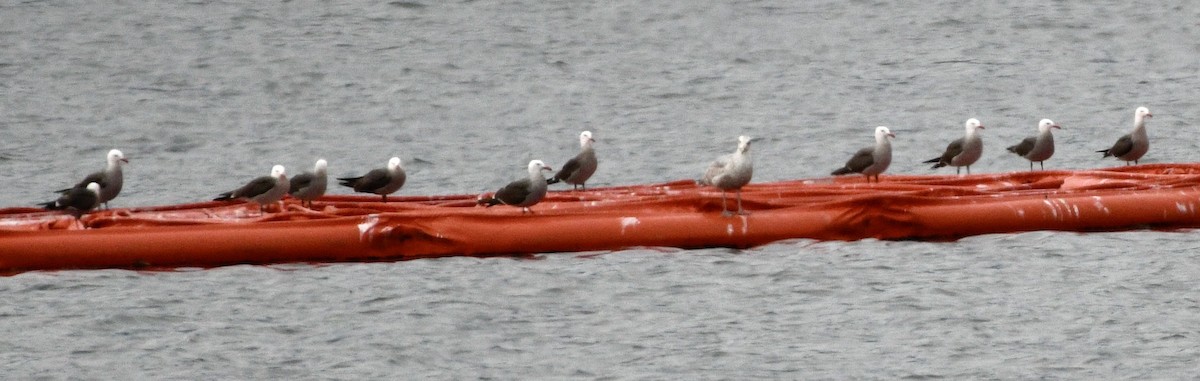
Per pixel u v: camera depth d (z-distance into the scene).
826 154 61.31
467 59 83.62
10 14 93.62
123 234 33.00
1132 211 35.56
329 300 31.67
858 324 30.36
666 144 63.81
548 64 82.56
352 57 84.12
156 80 79.81
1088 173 38.19
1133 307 31.11
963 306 31.27
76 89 77.88
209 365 28.41
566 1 96.81
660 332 29.95
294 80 79.44
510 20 92.19
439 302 31.55
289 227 33.25
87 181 35.16
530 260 33.81
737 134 65.62
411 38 88.12
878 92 74.69
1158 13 91.19
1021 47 84.88
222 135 67.31
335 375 27.80
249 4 95.50
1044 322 30.28
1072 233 35.56
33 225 34.12
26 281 32.69
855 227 34.66
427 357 28.75
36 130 68.31
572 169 36.81
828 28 90.12
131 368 28.31
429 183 55.84
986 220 35.09
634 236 33.88
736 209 34.47
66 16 93.31
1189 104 70.25
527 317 30.83
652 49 86.19
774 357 28.52
